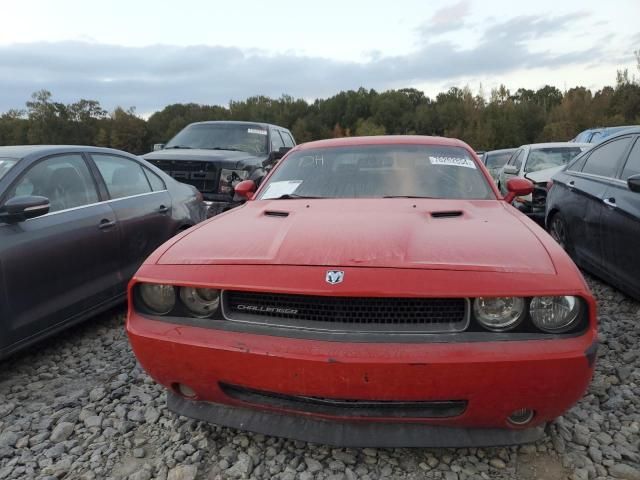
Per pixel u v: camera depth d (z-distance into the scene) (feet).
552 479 6.72
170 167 24.31
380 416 6.31
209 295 6.91
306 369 6.07
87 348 11.77
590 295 6.10
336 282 6.22
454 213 8.78
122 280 13.10
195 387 6.98
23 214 10.03
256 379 6.38
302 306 6.44
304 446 7.52
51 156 11.98
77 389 9.81
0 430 8.45
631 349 10.69
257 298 6.68
